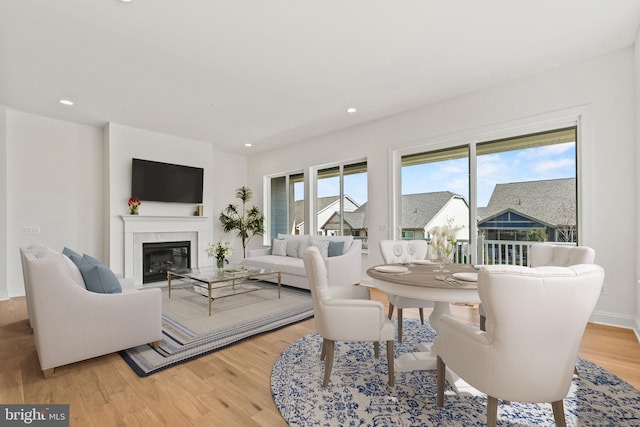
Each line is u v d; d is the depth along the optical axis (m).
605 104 2.94
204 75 3.27
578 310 1.20
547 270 1.20
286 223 6.51
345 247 4.80
